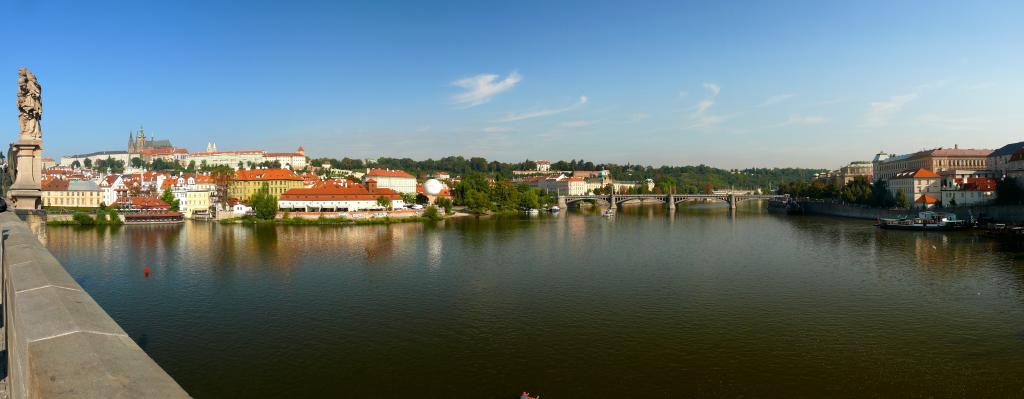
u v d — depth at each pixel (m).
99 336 12.95
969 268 124.06
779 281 113.50
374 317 90.31
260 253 155.50
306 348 76.56
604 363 70.38
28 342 12.18
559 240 185.88
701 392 62.03
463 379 66.19
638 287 109.19
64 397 9.59
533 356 72.94
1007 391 61.31
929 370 67.00
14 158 55.84
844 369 67.62
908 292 102.62
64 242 178.50
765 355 72.31
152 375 11.17
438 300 100.56
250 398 61.78
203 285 113.31
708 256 147.25
